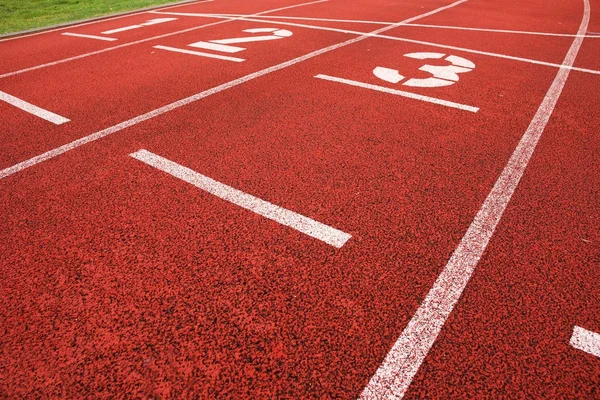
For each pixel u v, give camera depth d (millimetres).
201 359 2037
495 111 4688
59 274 2543
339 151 3871
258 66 6445
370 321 2199
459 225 2871
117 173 3594
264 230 2873
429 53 6973
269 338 2129
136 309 2299
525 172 3484
